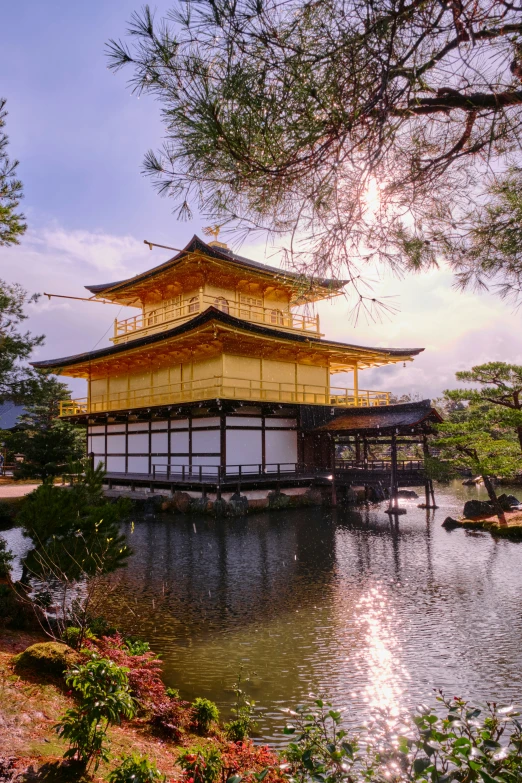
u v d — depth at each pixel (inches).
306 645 375.2
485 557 644.1
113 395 1551.4
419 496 1382.9
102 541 390.9
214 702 294.7
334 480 1166.3
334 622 422.9
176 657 358.0
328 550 702.5
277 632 402.9
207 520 960.3
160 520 962.1
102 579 550.0
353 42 126.5
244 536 806.5
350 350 1326.3
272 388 1267.2
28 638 344.2
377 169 163.8
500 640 374.9
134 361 1440.7
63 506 392.8
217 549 714.8
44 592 453.4
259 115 140.0
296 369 1343.5
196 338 1139.9
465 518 949.8
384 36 124.2
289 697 298.2
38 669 263.6
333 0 124.2
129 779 153.9
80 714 181.9
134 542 765.9
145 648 338.0
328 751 140.3
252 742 246.7
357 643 376.8
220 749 223.6
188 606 470.6
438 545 724.7
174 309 1359.5
